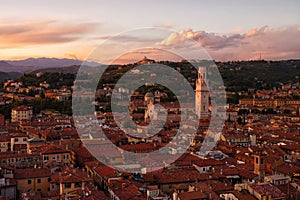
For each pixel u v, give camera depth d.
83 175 141.38
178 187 137.75
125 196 124.44
